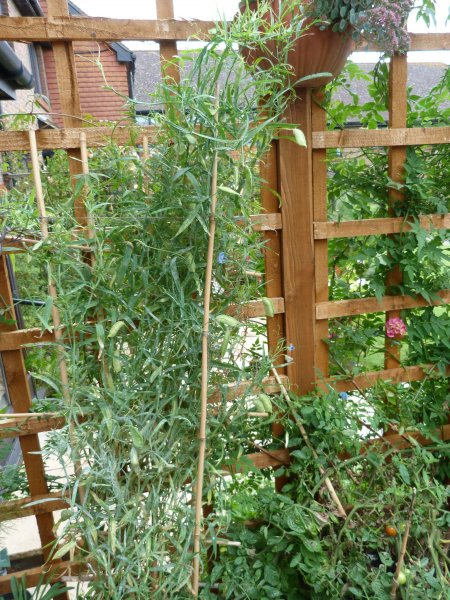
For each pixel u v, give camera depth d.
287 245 1.55
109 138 1.30
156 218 1.13
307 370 1.65
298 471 1.56
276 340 1.62
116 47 5.91
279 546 1.39
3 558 1.30
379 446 1.66
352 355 1.77
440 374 1.75
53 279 1.16
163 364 1.16
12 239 1.18
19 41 1.24
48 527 1.46
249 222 1.29
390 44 1.32
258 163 1.50
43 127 1.42
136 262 1.13
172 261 1.12
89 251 1.26
